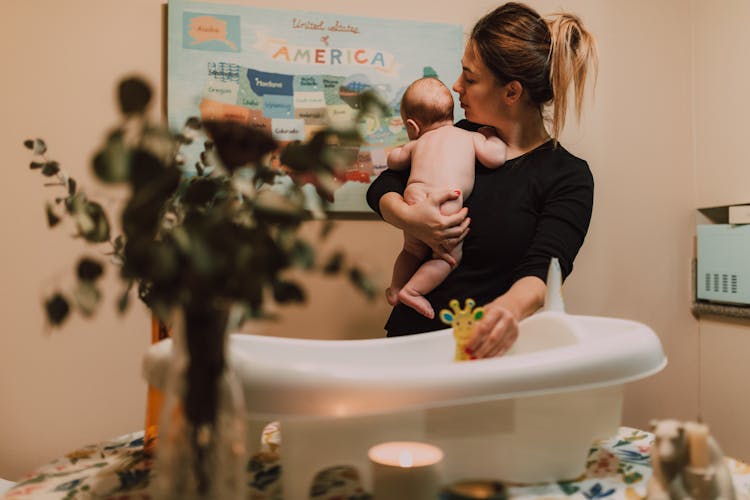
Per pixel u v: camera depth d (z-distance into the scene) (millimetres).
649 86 1878
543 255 1120
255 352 855
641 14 1869
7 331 1473
